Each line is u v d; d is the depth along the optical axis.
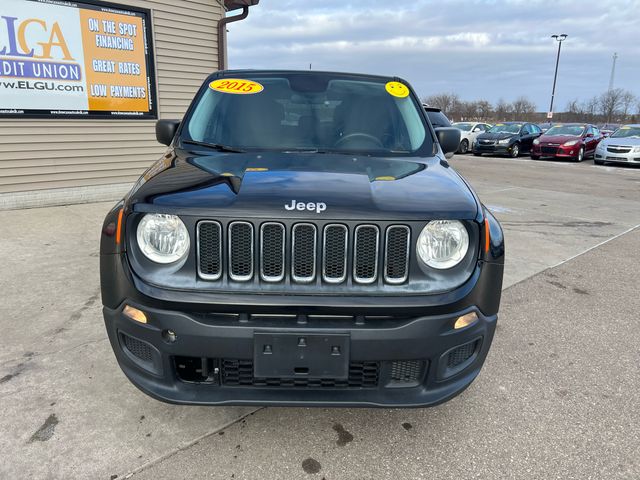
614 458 2.32
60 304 3.81
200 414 2.55
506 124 22.30
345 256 2.00
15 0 6.43
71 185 7.35
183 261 2.01
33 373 2.85
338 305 1.95
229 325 1.96
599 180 13.16
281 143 2.98
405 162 2.76
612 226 7.40
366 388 2.12
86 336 3.31
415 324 2.00
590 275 5.04
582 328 3.75
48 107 6.92
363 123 3.15
